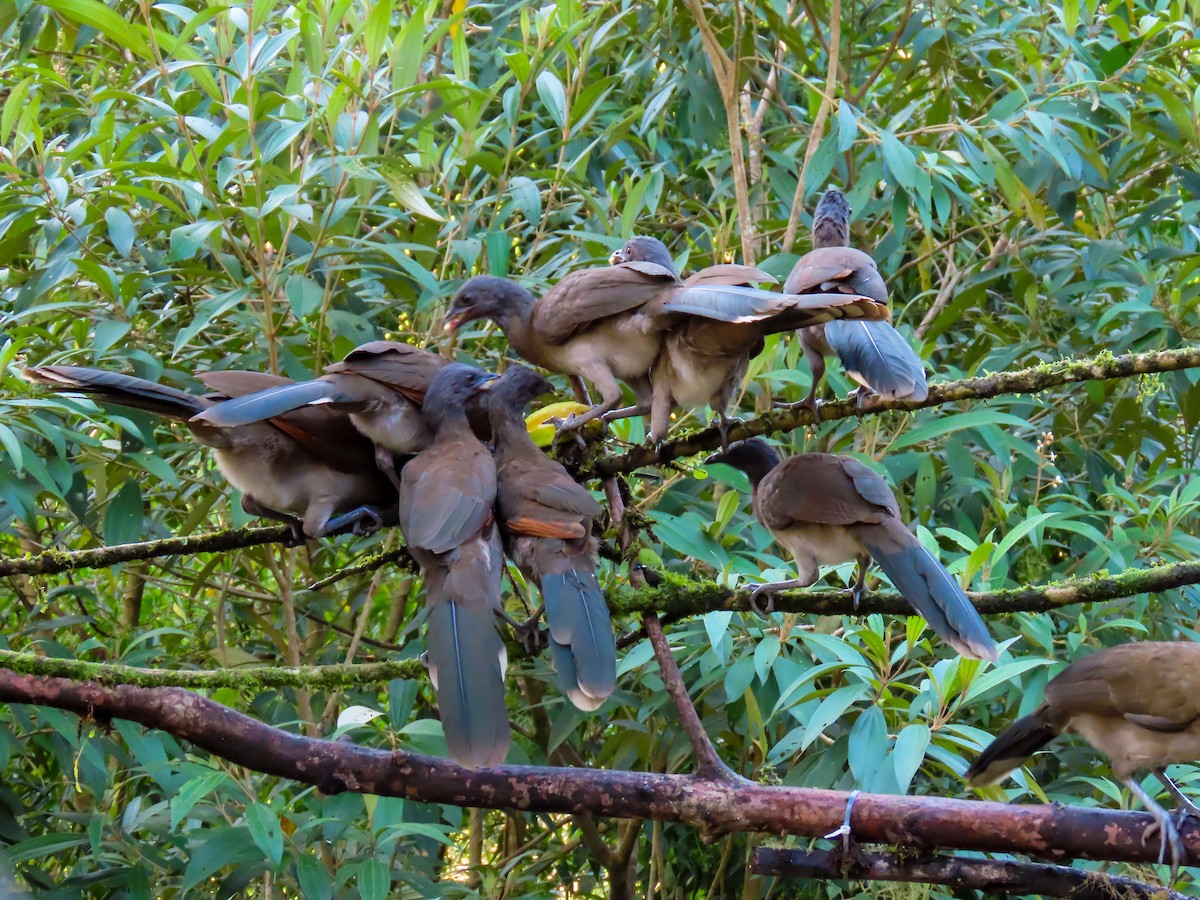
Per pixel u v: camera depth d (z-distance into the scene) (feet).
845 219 25.39
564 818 33.24
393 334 28.19
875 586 23.79
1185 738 15.61
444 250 28.43
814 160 26.55
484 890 30.01
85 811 24.80
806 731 19.67
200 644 30.25
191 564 32.76
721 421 19.72
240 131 22.31
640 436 22.80
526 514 16.28
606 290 19.54
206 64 22.09
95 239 25.81
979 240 32.86
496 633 15.17
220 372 18.38
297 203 23.04
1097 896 15.06
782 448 27.35
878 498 17.95
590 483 22.33
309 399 17.33
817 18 31.42
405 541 16.07
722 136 32.35
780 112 34.14
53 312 23.84
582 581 15.90
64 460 21.45
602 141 31.50
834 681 23.70
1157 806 14.98
